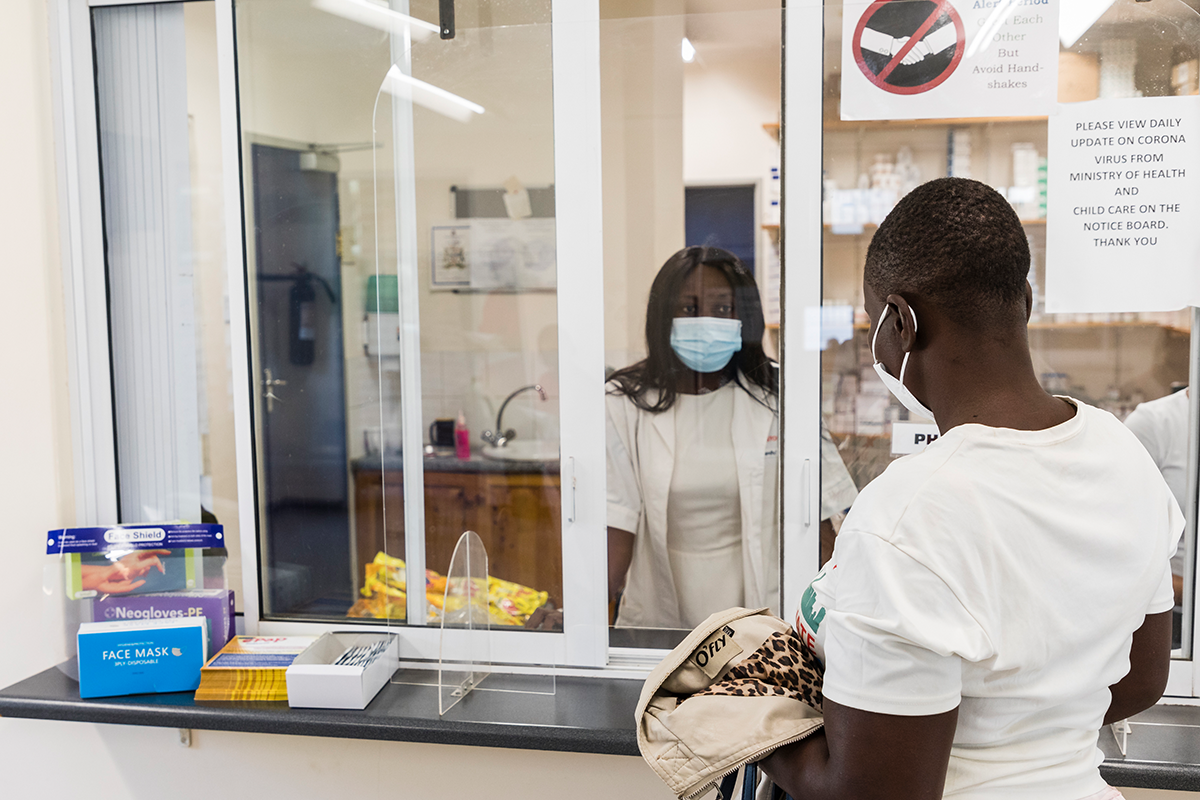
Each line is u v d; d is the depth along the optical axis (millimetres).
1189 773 1158
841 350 1375
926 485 651
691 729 793
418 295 1485
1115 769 1173
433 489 1532
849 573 673
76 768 1591
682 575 1476
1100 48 1250
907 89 1306
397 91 1448
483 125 1435
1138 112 1249
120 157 1638
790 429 1401
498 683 1474
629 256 1462
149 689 1452
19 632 1626
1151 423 1295
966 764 691
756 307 1433
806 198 1356
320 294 1951
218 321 2113
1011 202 1297
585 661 1500
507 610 1517
